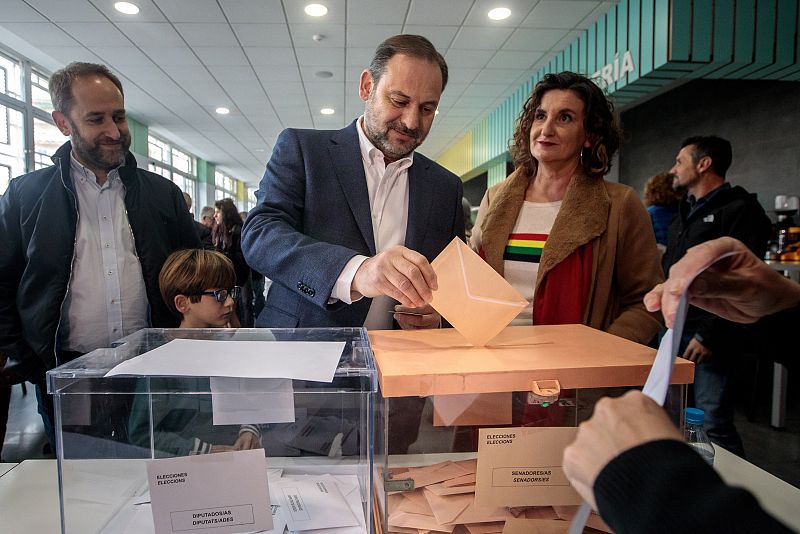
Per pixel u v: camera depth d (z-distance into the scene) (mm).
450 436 496
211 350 569
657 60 3008
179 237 1439
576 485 311
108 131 1174
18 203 1226
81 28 3592
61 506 509
